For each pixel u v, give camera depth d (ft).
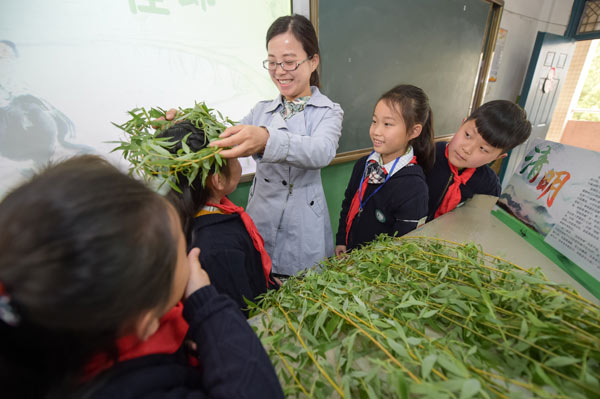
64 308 0.61
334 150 3.16
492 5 7.67
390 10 5.74
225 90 4.43
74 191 0.66
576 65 13.32
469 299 1.45
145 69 3.70
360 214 3.85
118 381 0.83
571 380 0.97
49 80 3.17
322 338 1.37
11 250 0.60
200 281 1.25
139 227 0.73
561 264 2.01
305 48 3.23
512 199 2.65
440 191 3.88
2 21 2.81
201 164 1.77
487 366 1.13
